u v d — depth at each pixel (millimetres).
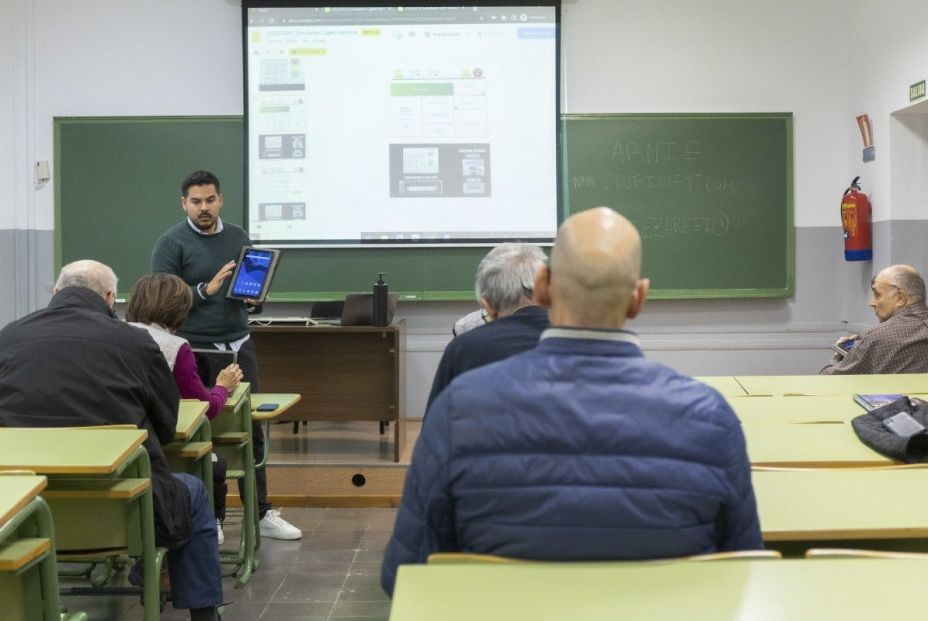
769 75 5992
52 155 5938
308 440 5383
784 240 6000
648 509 1257
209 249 4027
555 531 1260
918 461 2184
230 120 5902
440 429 1303
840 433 2445
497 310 2424
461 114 5891
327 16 5855
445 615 1084
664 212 5973
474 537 1292
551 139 5895
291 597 3273
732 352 6066
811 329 6066
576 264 1320
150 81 5938
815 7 5988
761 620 1075
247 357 4094
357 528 4168
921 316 3664
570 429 1267
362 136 5891
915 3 5078
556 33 5859
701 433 1280
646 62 5973
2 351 2445
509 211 5910
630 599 1126
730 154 5973
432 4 5844
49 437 2111
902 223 5508
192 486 2605
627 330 1340
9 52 5930
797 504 1746
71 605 3178
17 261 5945
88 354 2406
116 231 5902
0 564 1614
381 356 4980
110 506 2240
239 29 5930
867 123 5711
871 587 1168
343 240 5910
